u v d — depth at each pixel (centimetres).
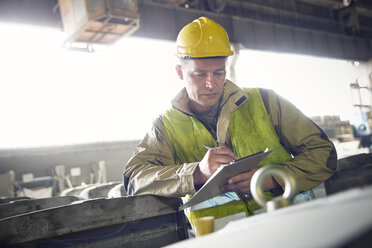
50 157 883
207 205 191
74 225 138
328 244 42
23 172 846
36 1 811
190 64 191
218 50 189
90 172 920
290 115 200
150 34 934
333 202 54
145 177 182
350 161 212
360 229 43
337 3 1373
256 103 202
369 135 1199
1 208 182
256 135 195
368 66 1434
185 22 995
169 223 162
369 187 55
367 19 1509
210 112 210
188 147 202
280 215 59
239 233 60
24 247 131
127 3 711
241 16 1135
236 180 169
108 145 953
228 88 202
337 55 1355
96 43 804
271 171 78
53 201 198
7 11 780
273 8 1220
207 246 61
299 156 189
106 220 144
